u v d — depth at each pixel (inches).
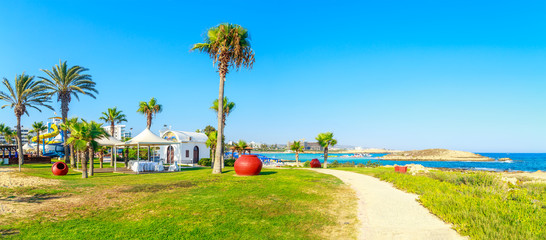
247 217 348.8
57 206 394.3
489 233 266.2
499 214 322.7
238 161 769.6
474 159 4704.7
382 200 462.9
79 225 311.1
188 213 359.9
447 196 426.6
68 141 778.8
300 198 463.2
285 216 358.6
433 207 380.8
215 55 854.5
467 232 286.2
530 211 339.9
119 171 1011.3
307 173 842.2
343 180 700.0
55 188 536.1
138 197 453.4
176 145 1652.3
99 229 299.4
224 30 836.0
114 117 1843.0
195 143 1750.7
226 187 546.9
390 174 778.8
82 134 783.1
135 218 339.3
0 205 388.5
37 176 749.3
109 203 413.1
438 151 5595.5
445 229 308.2
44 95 1476.4
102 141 1101.7
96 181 669.3
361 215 373.4
